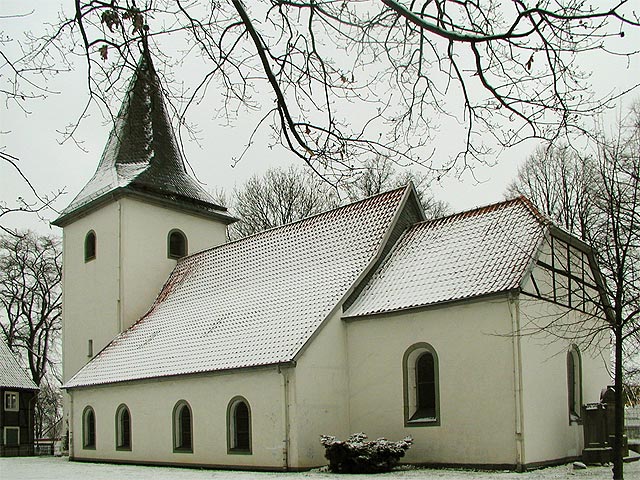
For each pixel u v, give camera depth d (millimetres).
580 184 27266
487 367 18781
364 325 21672
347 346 21953
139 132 33281
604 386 23000
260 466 20781
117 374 26328
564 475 16875
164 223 32156
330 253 24688
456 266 20891
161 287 31406
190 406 23344
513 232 20750
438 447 19453
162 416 24297
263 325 23172
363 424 21203
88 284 32156
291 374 20406
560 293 20719
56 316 44000
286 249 26609
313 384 20750
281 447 20266
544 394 19125
